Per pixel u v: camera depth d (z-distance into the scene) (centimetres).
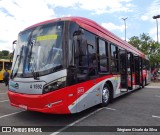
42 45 690
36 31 731
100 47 885
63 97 625
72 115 782
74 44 676
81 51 700
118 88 1081
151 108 921
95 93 809
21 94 680
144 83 1969
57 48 662
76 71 673
